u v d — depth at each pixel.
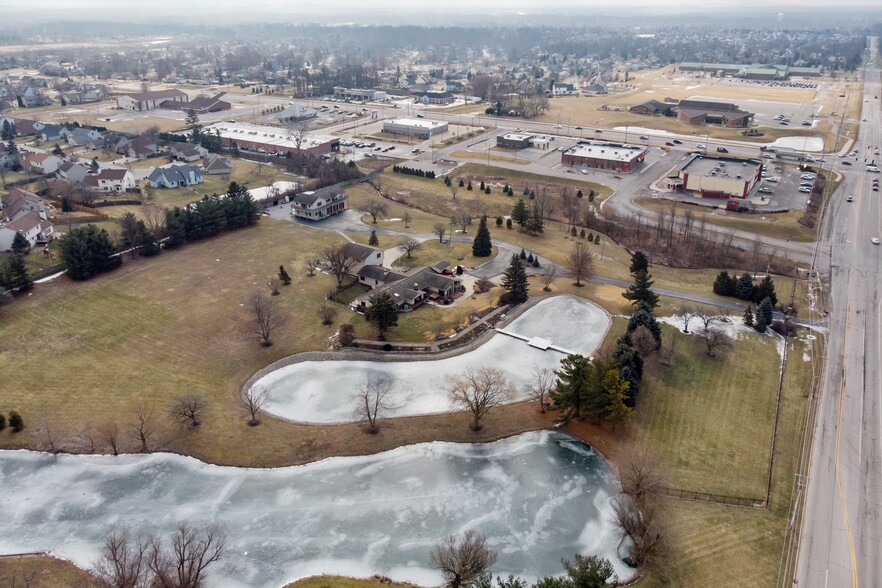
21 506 60.50
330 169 163.00
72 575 52.97
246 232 125.75
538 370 81.06
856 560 54.62
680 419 72.06
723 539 56.47
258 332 87.12
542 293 101.06
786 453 67.44
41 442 67.94
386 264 110.19
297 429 70.62
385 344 85.12
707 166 163.25
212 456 66.81
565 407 70.56
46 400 73.19
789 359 84.50
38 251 110.62
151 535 57.25
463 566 49.91
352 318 92.25
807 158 183.25
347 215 138.00
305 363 82.62
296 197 135.25
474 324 90.62
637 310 86.50
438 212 144.25
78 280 101.31
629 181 165.62
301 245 118.81
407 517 60.28
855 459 66.69
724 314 95.31
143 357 81.75
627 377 71.56
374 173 171.75
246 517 59.75
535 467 66.81
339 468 65.94
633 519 55.66
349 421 72.00
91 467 65.38
